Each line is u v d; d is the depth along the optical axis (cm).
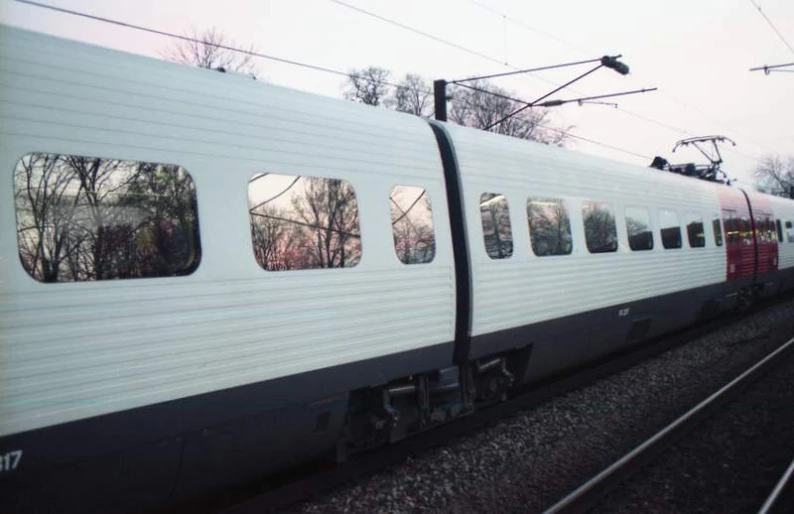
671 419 648
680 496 457
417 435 595
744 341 1095
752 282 1424
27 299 295
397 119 532
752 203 1454
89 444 315
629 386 788
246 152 398
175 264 355
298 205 425
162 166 355
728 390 725
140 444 338
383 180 492
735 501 448
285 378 408
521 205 644
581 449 562
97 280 322
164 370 344
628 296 840
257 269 393
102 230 327
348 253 456
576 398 730
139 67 359
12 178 296
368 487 476
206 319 364
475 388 623
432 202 538
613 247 809
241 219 388
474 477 498
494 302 592
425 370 528
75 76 326
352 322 454
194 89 381
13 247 293
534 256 651
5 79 300
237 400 381
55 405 301
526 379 689
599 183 802
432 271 528
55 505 314
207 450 376
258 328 391
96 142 328
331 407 448
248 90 415
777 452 542
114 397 323
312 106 454
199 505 462
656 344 1088
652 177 969
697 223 1109
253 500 434
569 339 723
